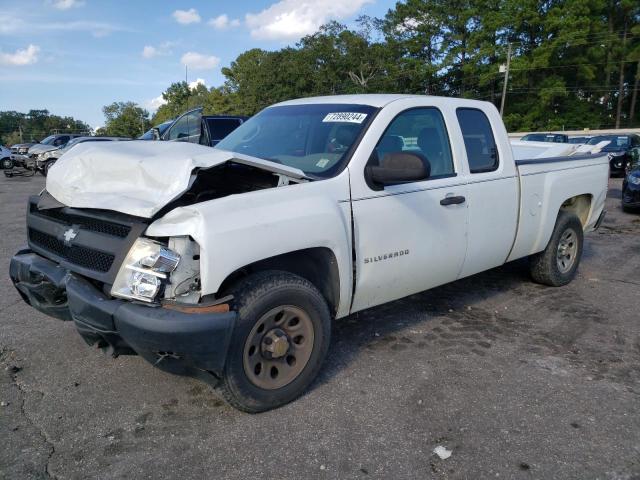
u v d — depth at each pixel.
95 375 3.64
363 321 4.73
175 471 2.69
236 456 2.81
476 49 57.03
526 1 52.28
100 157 3.30
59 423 3.08
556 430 3.09
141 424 3.08
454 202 4.18
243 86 70.75
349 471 2.71
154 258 2.76
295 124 4.21
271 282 3.08
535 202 5.10
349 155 3.61
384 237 3.71
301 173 3.39
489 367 3.87
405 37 61.44
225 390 3.05
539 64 51.94
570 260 5.87
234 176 3.59
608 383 3.65
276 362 3.21
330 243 3.31
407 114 4.01
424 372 3.77
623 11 57.28
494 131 4.73
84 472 2.67
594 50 53.94
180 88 101.94
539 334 4.50
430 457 2.82
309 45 61.97
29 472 2.65
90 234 3.12
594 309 5.13
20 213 10.93
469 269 4.59
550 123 55.22
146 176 3.04
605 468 2.76
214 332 2.79
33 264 3.44
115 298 2.93
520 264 6.33
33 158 21.95
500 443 2.96
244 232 2.90
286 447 2.89
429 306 5.14
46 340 4.18
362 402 3.36
